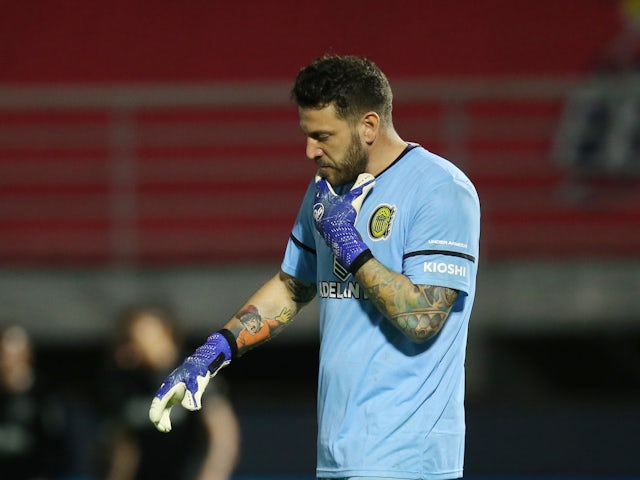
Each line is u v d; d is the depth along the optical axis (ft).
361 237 47.88
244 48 137.08
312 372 141.49
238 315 52.34
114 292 114.83
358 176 48.11
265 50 137.08
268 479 107.96
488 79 136.05
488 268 115.96
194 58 136.87
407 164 48.24
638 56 135.13
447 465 48.34
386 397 47.80
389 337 48.08
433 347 48.08
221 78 136.98
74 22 137.08
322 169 48.08
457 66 136.36
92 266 117.91
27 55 136.56
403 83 133.08
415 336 46.32
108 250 132.26
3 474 95.66
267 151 134.92
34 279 115.03
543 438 108.27
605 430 108.06
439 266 46.85
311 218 51.83
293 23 136.98
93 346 137.49
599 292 115.44
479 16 136.46
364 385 48.01
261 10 137.18
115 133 133.90
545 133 134.10
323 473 48.70
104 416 88.43
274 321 52.75
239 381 142.20
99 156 134.00
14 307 114.62
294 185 134.51
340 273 48.88
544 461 108.06
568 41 136.15
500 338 135.13
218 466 84.99
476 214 48.21
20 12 136.87
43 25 136.98
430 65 136.46
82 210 132.67
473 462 108.37
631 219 132.16
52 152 133.90
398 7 136.87
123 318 88.94
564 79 134.82
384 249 47.80
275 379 141.59
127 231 131.34
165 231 133.08
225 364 51.47
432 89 133.28
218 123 135.23
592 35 136.05
